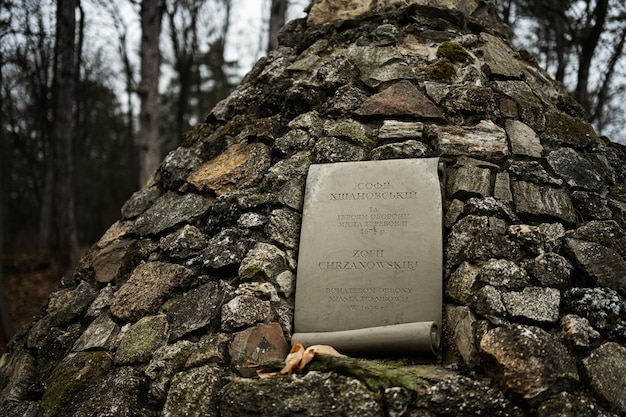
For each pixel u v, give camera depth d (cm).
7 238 1152
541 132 260
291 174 247
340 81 276
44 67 679
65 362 222
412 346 189
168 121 1308
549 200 229
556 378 169
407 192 221
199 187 265
